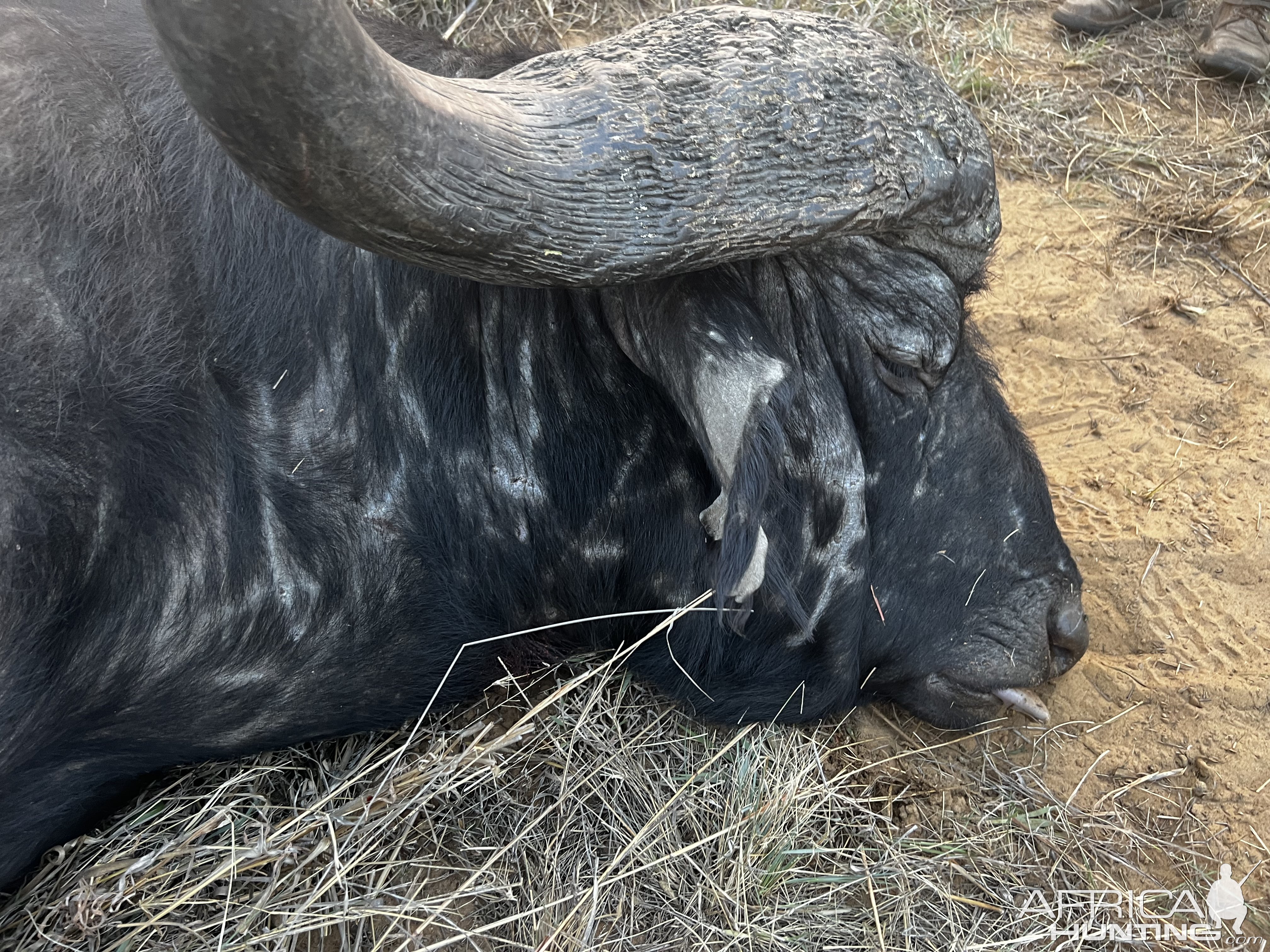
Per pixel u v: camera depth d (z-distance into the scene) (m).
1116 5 6.30
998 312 4.71
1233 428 4.23
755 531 2.06
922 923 2.87
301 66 1.19
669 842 2.84
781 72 1.90
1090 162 5.43
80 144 2.24
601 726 3.01
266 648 2.52
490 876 2.74
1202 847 3.11
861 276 2.46
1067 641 3.20
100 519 2.18
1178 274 4.85
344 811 2.63
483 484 2.66
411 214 1.47
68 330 2.13
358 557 2.55
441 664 2.83
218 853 2.59
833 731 3.27
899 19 6.14
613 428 2.66
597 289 2.38
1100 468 4.14
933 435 2.80
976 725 3.34
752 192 1.85
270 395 2.39
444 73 2.59
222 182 2.35
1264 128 5.63
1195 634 3.59
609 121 1.73
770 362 2.09
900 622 3.03
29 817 2.46
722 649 2.91
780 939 2.73
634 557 2.85
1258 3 5.84
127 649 2.32
